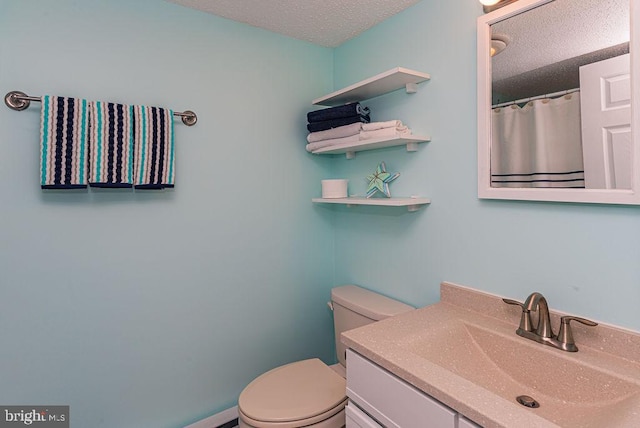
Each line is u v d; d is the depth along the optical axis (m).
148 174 1.44
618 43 0.94
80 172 1.31
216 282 1.71
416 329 1.18
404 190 1.62
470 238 1.35
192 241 1.63
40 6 1.27
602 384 0.90
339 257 2.07
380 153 1.74
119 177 1.38
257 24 1.74
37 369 1.31
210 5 1.57
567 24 1.05
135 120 1.41
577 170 1.03
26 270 1.28
